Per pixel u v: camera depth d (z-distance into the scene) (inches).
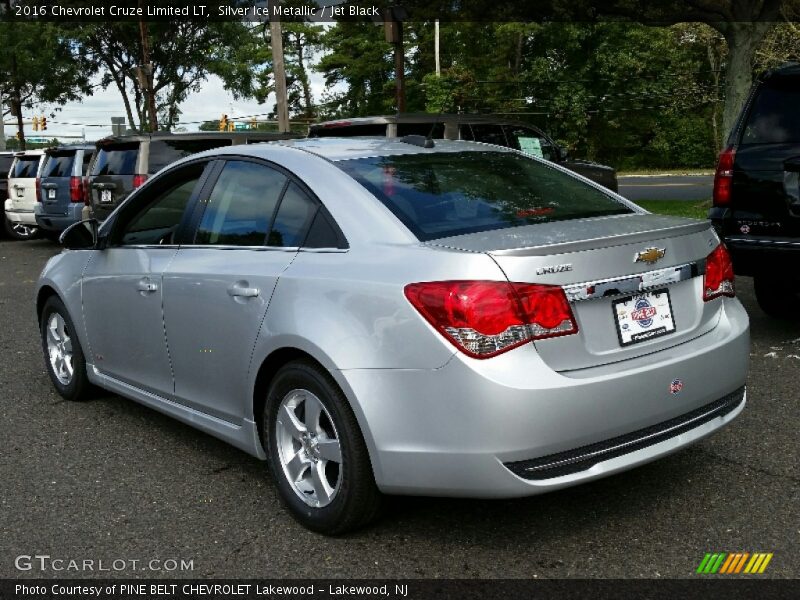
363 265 129.9
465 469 117.6
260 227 152.4
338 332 127.3
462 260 119.5
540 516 141.5
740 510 141.3
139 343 179.3
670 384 127.5
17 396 224.1
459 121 443.5
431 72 1728.6
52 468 171.8
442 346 117.1
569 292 121.2
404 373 120.3
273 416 142.8
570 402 117.1
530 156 173.5
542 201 149.4
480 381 114.9
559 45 1606.8
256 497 154.3
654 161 1782.7
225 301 150.4
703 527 135.7
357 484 128.3
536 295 118.3
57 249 615.8
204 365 159.0
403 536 136.0
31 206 644.1
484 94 1593.3
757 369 221.5
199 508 150.3
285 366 138.0
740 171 234.8
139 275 175.8
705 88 1565.0
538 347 118.6
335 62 1867.6
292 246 143.9
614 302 127.0
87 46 1443.2
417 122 432.8
